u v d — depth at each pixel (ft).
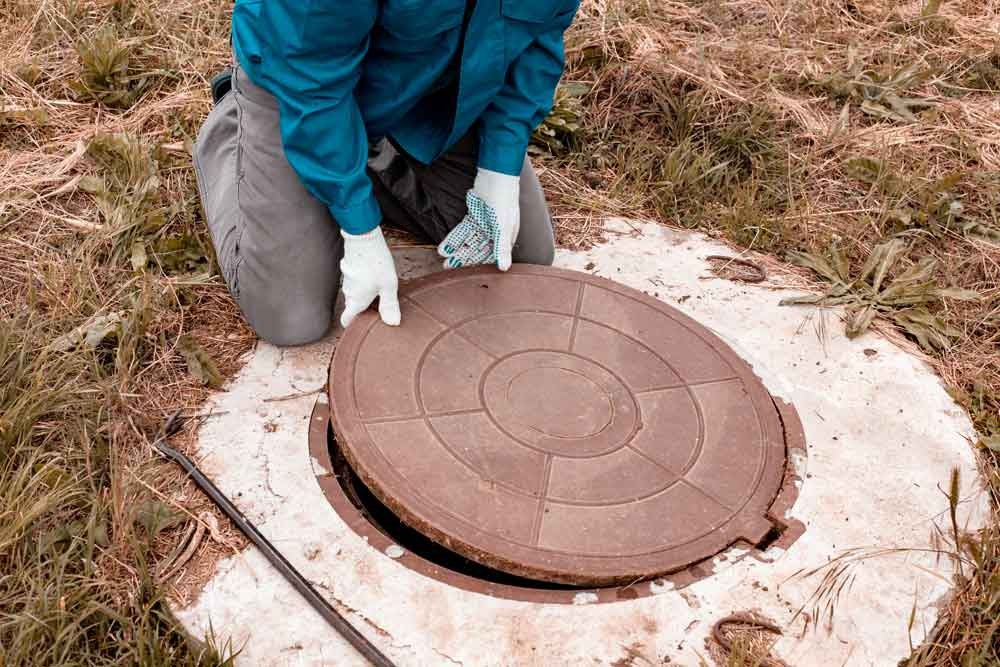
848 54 14.11
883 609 6.89
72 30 12.91
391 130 8.55
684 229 10.99
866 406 8.66
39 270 9.20
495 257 9.11
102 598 6.54
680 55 13.52
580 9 14.29
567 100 12.40
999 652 6.85
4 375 7.74
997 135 12.77
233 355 8.62
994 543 7.34
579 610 6.66
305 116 7.24
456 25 7.27
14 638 6.12
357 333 8.18
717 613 6.73
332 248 8.50
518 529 6.87
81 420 7.63
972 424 8.61
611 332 8.60
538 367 8.11
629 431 7.72
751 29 14.62
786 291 10.03
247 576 6.73
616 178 11.69
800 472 7.88
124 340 8.41
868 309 9.67
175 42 12.80
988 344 9.61
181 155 10.94
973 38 14.82
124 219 9.66
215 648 6.09
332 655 6.29
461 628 6.49
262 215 8.14
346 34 6.92
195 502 7.23
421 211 9.68
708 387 8.26
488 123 8.57
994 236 11.12
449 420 7.54
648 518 7.11
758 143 12.37
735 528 7.21
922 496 7.82
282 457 7.62
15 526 6.57
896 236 11.06
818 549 7.26
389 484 6.99
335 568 6.81
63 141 11.04
